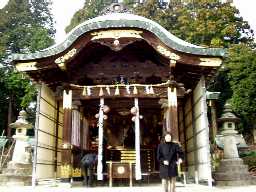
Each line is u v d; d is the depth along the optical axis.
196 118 14.06
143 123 17.06
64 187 12.12
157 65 14.64
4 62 41.16
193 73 13.66
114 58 14.84
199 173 13.30
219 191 9.95
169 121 13.08
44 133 13.73
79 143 14.36
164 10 41.28
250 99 26.08
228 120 14.45
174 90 13.27
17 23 49.50
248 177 13.13
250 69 26.69
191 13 37.97
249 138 29.86
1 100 35.00
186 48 12.64
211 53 12.67
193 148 14.57
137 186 12.52
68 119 13.22
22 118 16.56
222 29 35.72
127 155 16.61
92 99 13.67
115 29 12.75
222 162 13.61
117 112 16.27
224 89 33.47
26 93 33.59
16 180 14.45
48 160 14.27
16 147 15.78
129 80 14.68
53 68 13.24
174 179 8.19
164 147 8.25
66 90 13.46
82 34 12.70
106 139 16.31
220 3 37.19
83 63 14.71
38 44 37.34
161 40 12.63
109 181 12.61
